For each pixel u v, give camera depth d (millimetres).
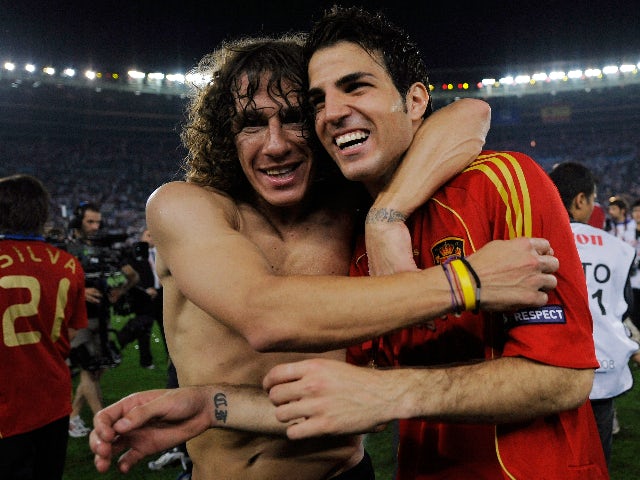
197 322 1546
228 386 1475
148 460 4293
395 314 1135
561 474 1237
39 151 31859
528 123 37000
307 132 1488
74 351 4695
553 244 1238
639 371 6594
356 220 1715
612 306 2568
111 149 34312
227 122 1516
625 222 8680
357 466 1692
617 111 35656
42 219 2980
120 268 5355
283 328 1165
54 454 2859
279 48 1509
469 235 1278
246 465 1536
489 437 1294
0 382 2602
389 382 1164
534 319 1186
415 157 1360
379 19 1418
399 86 1378
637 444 4324
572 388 1173
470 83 36656
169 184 1449
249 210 1603
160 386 6340
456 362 1278
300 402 1147
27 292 2742
